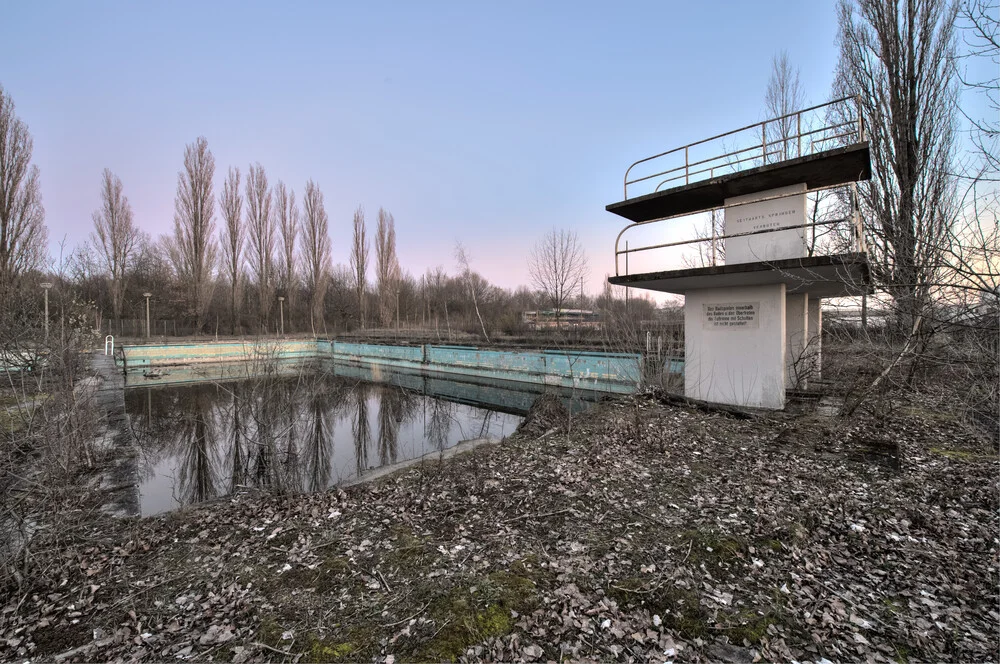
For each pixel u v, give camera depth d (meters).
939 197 9.56
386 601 3.36
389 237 43.75
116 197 37.22
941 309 5.99
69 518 4.96
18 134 21.77
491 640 2.89
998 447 6.41
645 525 4.48
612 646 2.81
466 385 21.25
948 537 4.09
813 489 5.23
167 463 9.39
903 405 8.84
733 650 2.77
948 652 2.68
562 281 24.39
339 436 11.66
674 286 9.69
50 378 7.55
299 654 2.82
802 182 8.65
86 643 3.02
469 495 5.54
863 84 12.40
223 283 41.66
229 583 3.68
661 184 10.34
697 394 9.94
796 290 9.98
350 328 45.47
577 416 9.91
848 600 3.22
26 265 18.86
